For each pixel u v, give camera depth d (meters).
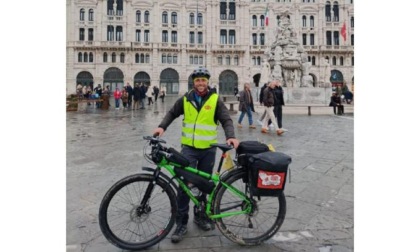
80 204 4.65
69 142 9.62
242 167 3.60
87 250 3.43
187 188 3.63
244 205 3.65
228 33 55.22
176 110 3.97
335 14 56.41
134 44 53.12
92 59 52.72
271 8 55.19
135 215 3.58
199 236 3.76
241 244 3.54
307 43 55.78
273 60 22.78
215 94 3.87
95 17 52.38
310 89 22.08
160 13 54.06
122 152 8.20
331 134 11.17
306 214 4.38
